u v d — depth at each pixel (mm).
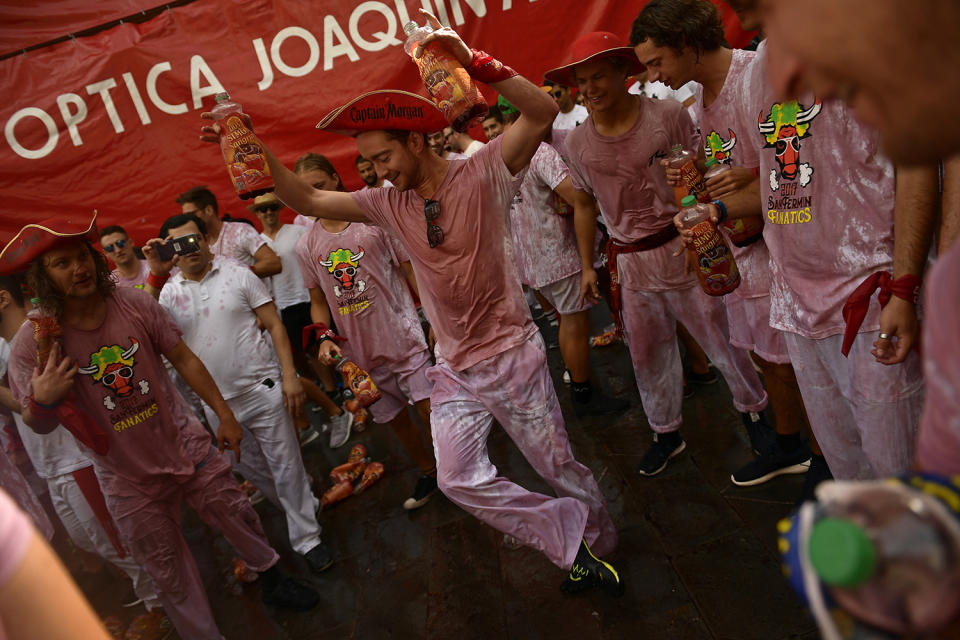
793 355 2211
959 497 578
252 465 3682
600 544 2738
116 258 4438
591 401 4062
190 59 5520
